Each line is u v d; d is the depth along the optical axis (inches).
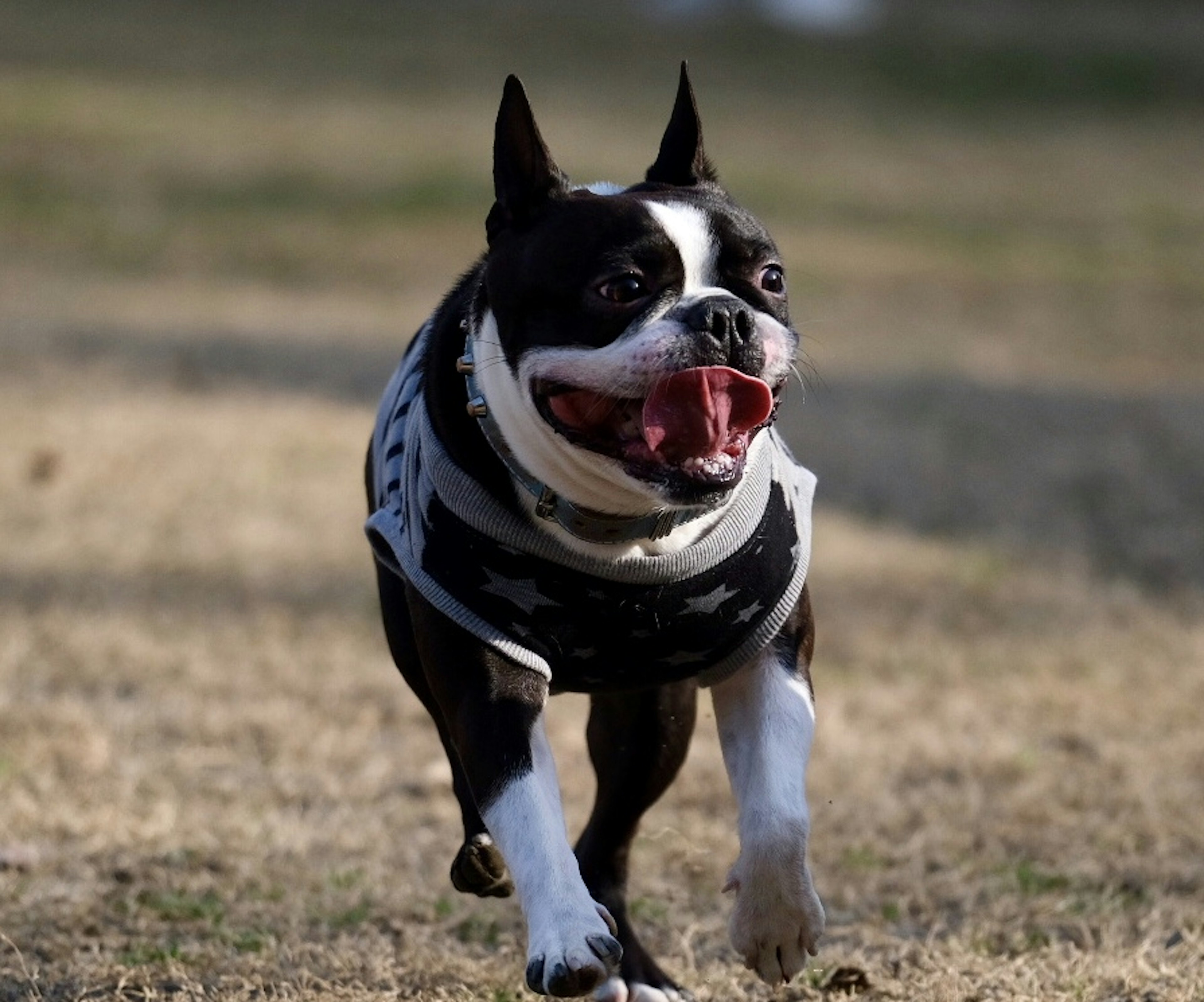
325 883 299.3
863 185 1365.7
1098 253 1209.4
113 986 259.0
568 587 217.8
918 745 387.5
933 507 614.2
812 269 1118.4
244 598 486.3
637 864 314.8
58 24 1720.0
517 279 216.1
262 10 1883.6
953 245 1206.3
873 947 278.1
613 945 200.8
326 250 1126.4
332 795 350.6
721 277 216.5
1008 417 764.0
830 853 322.7
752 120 1566.2
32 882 297.7
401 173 1300.4
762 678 230.7
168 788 349.4
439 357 228.7
